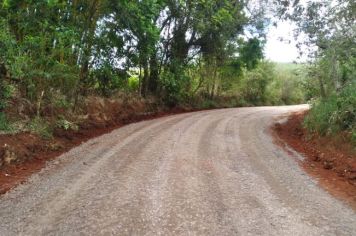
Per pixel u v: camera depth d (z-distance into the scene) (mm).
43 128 9820
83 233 4875
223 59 27234
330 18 14180
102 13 13680
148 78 20953
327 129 11836
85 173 7500
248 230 5180
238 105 32656
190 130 13586
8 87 9531
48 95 11211
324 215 5852
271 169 8594
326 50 14750
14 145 8305
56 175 7324
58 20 11445
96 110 14180
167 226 5180
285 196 6691
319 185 7574
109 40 14828
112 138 11383
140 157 9000
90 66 14336
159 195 6383
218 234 5016
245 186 7137
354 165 8875
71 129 11258
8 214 5395
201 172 7938
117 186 6754
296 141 13078
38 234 4820
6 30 9195
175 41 22281
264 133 14188
